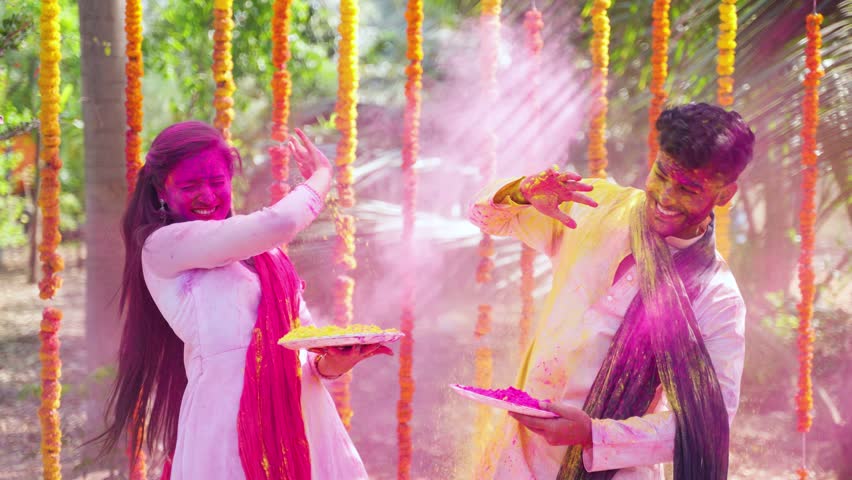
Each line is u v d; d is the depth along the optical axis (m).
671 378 1.76
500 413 2.23
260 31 7.18
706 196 1.75
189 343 1.90
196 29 7.43
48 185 2.39
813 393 4.86
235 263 1.98
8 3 4.11
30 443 4.71
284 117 2.57
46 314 2.43
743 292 6.06
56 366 2.46
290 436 1.91
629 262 1.89
